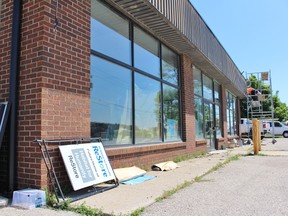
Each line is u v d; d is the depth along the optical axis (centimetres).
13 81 550
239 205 503
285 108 5525
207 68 1470
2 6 597
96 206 474
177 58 1208
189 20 1083
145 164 868
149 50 984
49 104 537
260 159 1179
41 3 546
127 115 834
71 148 557
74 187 523
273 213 460
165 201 523
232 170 888
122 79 823
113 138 764
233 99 2331
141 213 453
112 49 789
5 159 553
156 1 805
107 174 611
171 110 1119
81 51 620
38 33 542
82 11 633
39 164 514
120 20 833
